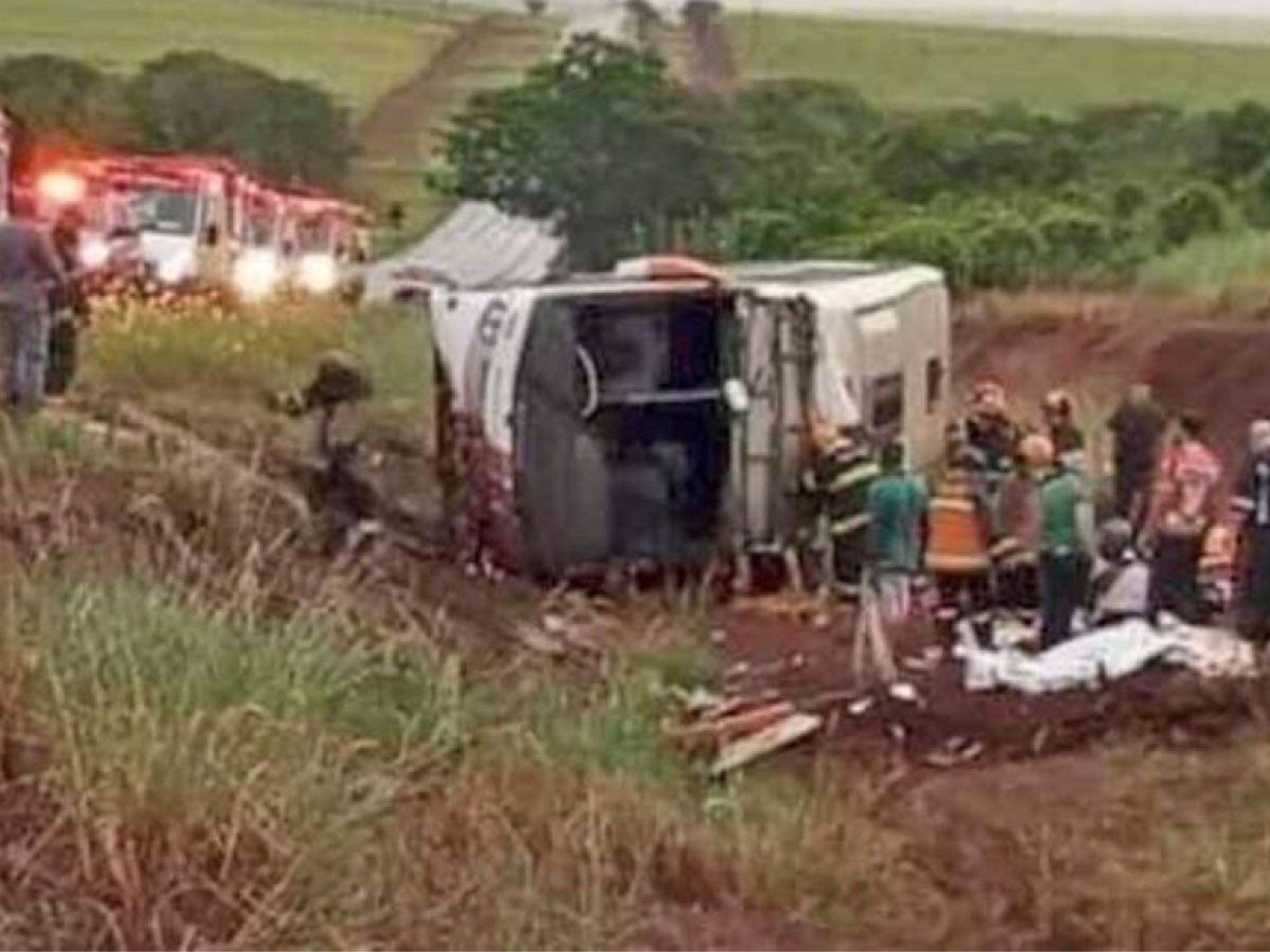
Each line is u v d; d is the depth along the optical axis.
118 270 30.92
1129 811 11.95
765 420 21.08
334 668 8.56
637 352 20.95
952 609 18.95
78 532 9.51
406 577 16.42
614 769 9.99
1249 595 17.30
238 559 10.95
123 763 6.88
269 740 7.38
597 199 55.44
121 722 7.09
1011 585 19.08
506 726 9.32
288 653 8.30
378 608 12.38
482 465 21.12
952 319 41.94
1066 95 86.06
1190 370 37.69
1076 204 54.59
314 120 68.94
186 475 13.12
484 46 88.19
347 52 85.81
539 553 20.75
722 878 8.84
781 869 8.99
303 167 67.88
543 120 56.19
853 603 20.03
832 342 21.44
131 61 71.25
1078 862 10.19
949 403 28.77
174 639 7.89
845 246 50.59
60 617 7.75
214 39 81.50
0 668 7.27
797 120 64.69
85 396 19.25
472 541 21.25
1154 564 18.22
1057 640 17.72
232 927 6.77
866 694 15.16
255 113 67.69
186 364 23.73
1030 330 41.38
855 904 9.08
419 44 86.69
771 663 17.11
